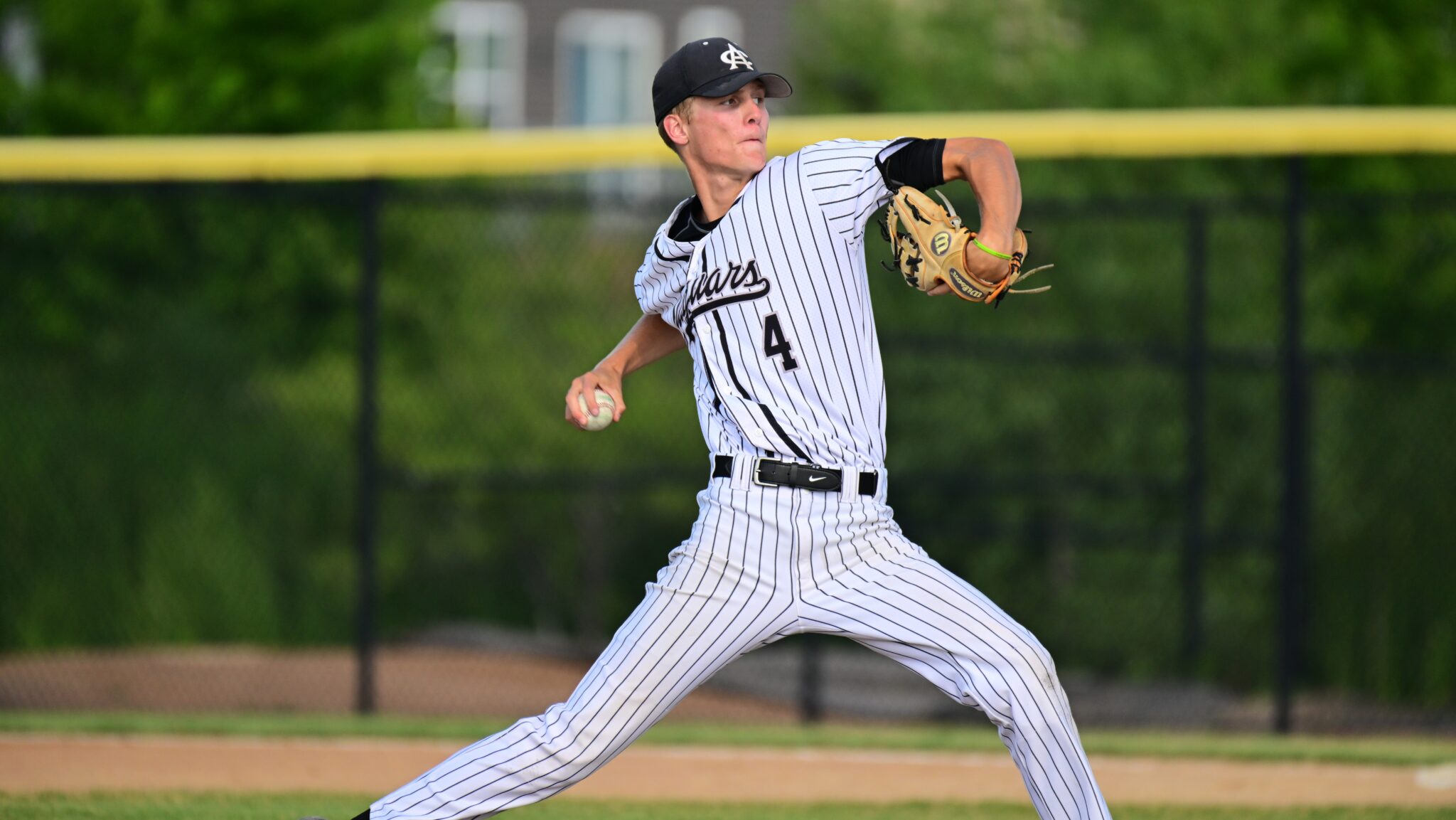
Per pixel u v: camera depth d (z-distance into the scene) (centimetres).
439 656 3472
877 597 1038
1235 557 3444
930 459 3753
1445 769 2003
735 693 3166
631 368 1202
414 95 4016
